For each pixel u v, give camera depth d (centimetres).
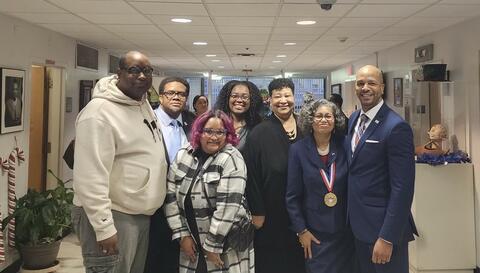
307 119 216
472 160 389
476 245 379
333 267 214
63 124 514
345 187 214
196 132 203
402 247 204
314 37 532
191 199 198
